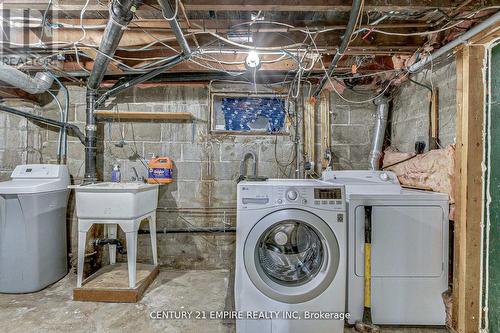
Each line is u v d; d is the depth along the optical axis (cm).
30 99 284
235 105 296
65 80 285
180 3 148
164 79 273
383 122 277
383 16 178
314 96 289
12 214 234
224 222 293
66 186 270
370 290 192
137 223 231
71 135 290
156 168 275
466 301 177
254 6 153
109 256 284
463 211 179
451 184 190
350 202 193
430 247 192
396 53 221
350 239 193
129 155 290
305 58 231
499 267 170
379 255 192
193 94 292
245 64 230
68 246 287
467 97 177
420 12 171
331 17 185
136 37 196
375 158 277
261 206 176
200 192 293
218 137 293
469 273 177
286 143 294
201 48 203
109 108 289
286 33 204
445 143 204
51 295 233
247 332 176
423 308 192
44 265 243
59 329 187
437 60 208
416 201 192
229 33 192
